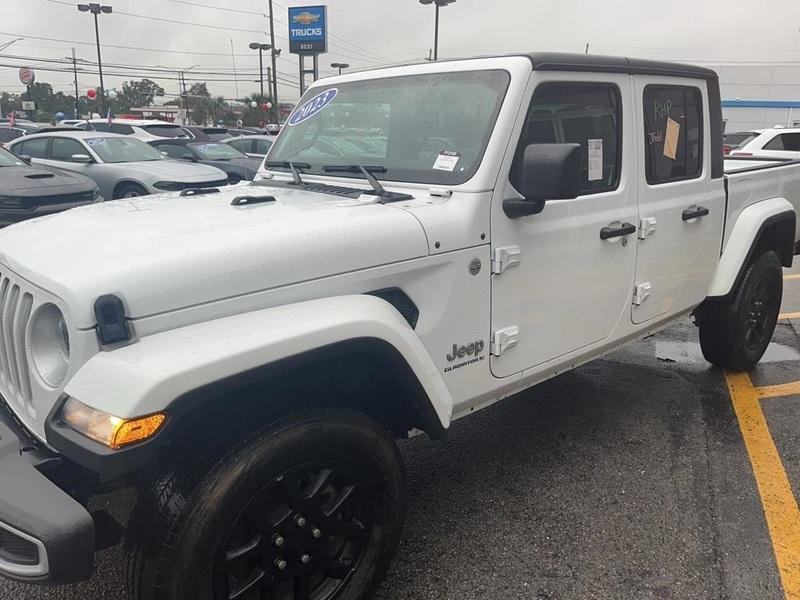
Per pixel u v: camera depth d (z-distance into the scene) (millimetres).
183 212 2676
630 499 3369
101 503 3031
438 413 2566
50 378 2102
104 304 1918
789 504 3316
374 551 2453
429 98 3061
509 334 2928
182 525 1972
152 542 2000
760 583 2758
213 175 11203
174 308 2035
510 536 3086
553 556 2941
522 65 2848
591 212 3219
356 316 2244
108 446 1792
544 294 3064
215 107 65938
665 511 3262
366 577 2438
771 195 4781
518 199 2803
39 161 11625
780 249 4910
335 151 3385
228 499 2002
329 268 2346
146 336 1989
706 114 3963
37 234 2543
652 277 3703
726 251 4332
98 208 2887
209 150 13953
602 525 3158
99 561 2922
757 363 5172
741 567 2855
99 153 11211
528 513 3266
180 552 1973
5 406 2426
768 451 3840
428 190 2846
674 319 4113
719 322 4609
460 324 2740
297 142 3617
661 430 4117
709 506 3299
